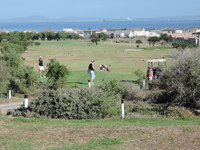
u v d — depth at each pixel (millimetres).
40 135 17516
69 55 105125
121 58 94062
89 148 14953
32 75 40344
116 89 33000
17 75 39531
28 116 25000
